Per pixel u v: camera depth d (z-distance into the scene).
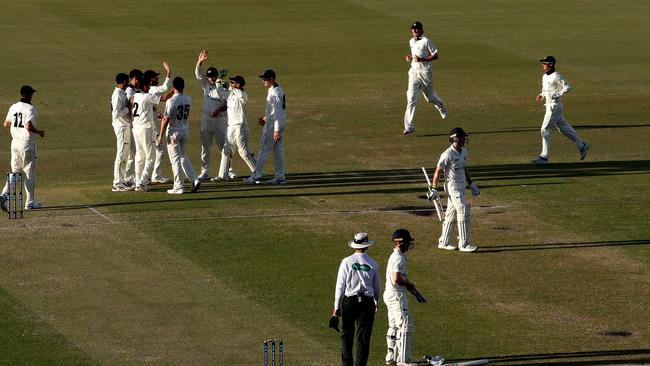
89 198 98.00
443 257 82.50
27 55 164.50
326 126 128.88
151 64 159.50
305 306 73.00
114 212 93.31
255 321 70.56
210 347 66.56
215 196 98.75
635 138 122.69
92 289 75.75
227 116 103.81
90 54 165.50
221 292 75.31
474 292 75.56
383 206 95.62
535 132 126.31
